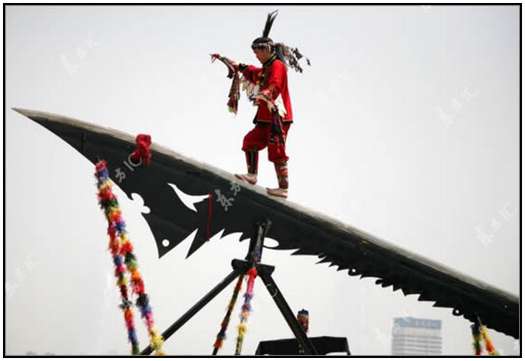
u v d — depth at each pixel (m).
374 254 12.61
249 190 11.43
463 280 13.33
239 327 11.12
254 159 11.62
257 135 11.57
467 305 13.65
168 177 11.10
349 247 12.41
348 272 12.81
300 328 11.70
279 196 11.63
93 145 10.59
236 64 11.83
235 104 11.85
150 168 10.95
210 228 11.57
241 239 11.84
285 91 11.54
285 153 11.59
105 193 10.45
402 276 13.05
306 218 11.91
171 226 11.42
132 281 10.41
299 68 11.66
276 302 11.65
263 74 11.56
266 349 13.07
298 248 12.25
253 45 11.56
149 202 11.20
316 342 13.09
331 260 12.54
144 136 10.72
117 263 10.42
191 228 11.49
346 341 13.07
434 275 13.12
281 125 11.29
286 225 11.91
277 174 11.67
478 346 13.76
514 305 13.69
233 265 11.41
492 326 13.91
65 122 10.42
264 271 11.57
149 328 10.50
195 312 11.07
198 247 11.62
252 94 11.63
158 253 11.45
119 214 10.45
